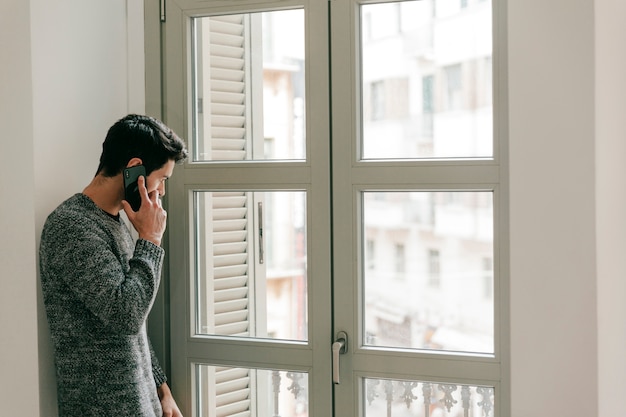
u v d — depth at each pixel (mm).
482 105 1991
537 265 1869
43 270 1803
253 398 2266
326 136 2131
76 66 2057
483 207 1998
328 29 2123
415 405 2088
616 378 1776
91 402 1812
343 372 2129
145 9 2291
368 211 2127
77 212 1801
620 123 1750
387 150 2102
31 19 1884
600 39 1784
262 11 2203
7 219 1917
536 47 1853
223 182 2240
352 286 2119
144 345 1923
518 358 1889
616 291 1768
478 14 1987
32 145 1891
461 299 2033
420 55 2053
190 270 2287
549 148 1853
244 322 2273
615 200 1764
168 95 2281
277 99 2201
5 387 1937
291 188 2176
